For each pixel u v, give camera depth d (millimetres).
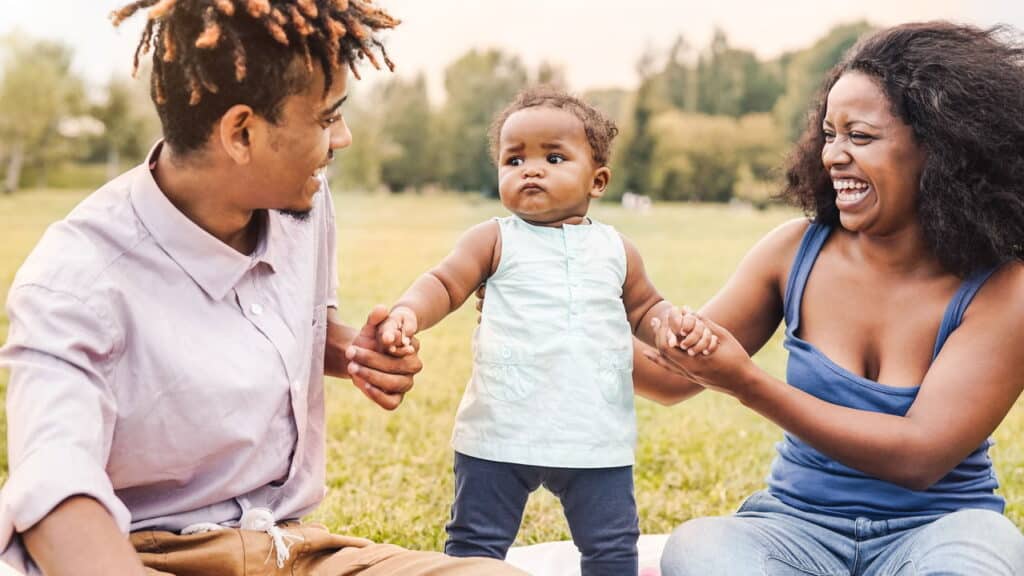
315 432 2316
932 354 2350
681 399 2730
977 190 2275
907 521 2293
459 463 2436
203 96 1956
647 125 33625
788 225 2684
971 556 2061
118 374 1975
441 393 5844
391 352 2182
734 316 2635
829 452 2246
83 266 1951
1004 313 2281
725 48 34156
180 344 2008
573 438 2359
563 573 2949
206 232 2049
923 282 2389
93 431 1827
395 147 34219
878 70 2348
